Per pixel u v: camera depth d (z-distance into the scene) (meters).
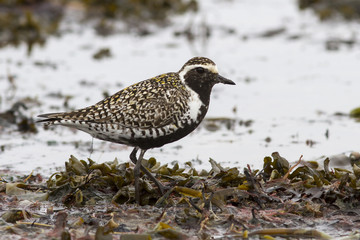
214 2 39.81
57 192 14.37
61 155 18.38
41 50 30.69
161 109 14.34
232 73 27.38
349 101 23.64
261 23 35.34
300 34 33.22
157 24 34.91
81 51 30.61
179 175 15.22
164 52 30.45
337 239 12.05
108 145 19.50
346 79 26.28
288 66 28.30
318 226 12.82
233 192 13.59
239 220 12.87
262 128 21.05
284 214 13.16
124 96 14.52
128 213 13.39
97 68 27.98
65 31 33.34
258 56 29.89
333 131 20.59
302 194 13.96
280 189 14.09
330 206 13.65
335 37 32.47
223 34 33.56
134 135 14.43
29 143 19.53
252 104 23.62
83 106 23.03
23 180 15.73
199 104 14.79
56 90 24.91
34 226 12.77
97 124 14.32
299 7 37.53
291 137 20.08
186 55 29.88
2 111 22.20
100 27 33.81
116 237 12.22
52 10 34.53
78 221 12.81
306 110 22.84
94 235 12.21
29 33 32.22
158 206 13.86
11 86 25.19
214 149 19.03
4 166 17.20
